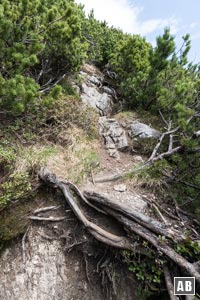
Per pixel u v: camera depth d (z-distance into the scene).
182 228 2.10
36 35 2.49
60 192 2.21
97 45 5.11
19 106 2.29
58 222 2.11
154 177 2.54
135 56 4.21
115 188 2.38
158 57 3.46
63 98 3.20
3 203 2.07
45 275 1.94
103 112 3.86
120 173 2.57
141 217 1.93
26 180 2.19
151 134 3.29
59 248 2.03
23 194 2.15
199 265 1.66
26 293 1.89
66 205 2.17
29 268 1.94
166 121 3.41
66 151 2.69
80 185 2.30
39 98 2.84
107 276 1.98
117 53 4.51
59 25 2.92
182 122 2.63
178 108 2.67
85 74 4.50
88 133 3.12
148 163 2.71
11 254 1.98
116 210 2.02
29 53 2.48
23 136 2.64
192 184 2.57
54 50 3.17
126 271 1.94
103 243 2.00
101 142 3.18
